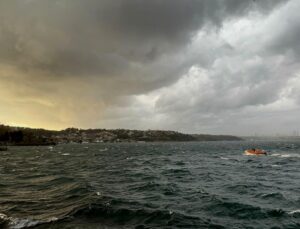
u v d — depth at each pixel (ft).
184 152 453.17
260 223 62.90
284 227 60.13
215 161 265.75
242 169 188.34
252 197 91.35
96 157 335.88
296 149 497.46
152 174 157.38
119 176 148.36
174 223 62.13
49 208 75.05
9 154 419.13
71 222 61.82
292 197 90.94
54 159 304.09
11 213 69.62
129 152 464.65
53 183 123.13
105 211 69.87
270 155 345.10
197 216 67.72
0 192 101.24
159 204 80.18
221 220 64.95
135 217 65.98
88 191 99.14
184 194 96.12
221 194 96.73
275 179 136.98
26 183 124.36
